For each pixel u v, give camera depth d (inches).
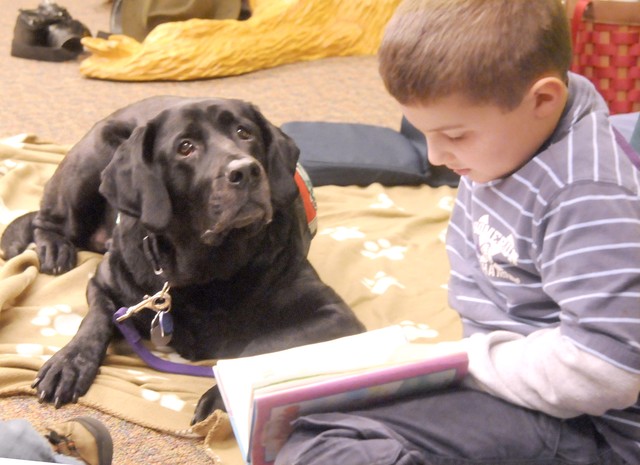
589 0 83.3
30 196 87.9
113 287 66.0
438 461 41.0
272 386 40.1
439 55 39.7
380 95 131.1
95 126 77.4
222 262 62.0
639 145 55.0
